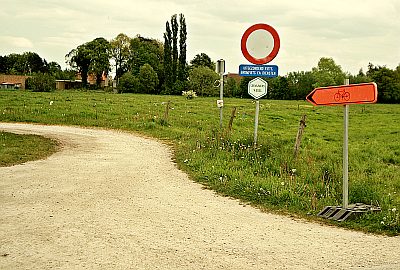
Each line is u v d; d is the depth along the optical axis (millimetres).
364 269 4875
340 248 5609
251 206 7680
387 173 12070
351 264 5035
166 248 5426
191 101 53344
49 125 22141
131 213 6969
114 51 102000
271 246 5633
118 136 18188
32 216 6660
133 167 11078
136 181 9430
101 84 98375
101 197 7941
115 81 102312
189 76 86000
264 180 8961
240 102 57375
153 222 6523
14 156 12055
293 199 7789
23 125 21594
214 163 10844
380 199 7848
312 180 9555
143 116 25625
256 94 11594
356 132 26547
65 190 8398
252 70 10945
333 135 23750
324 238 6023
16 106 30297
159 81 94125
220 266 4895
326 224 6734
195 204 7691
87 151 13609
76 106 31359
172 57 88750
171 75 88375
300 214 7250
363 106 58438
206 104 47250
